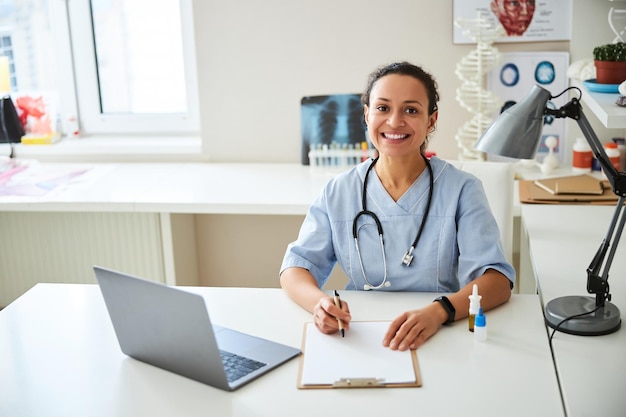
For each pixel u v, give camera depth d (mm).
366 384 1526
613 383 1491
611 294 1928
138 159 3492
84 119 3666
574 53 3088
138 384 1568
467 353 1647
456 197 1957
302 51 3268
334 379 1550
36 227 3262
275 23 3256
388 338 1690
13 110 3512
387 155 1922
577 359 1599
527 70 3131
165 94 3604
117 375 1608
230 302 1950
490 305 1848
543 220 2520
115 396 1524
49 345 1752
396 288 2006
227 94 3363
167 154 3471
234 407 1467
